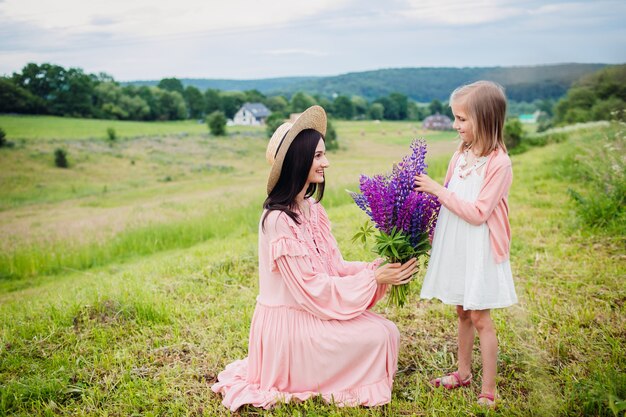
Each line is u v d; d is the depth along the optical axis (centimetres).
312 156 317
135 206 2270
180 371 369
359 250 632
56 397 343
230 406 316
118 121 8056
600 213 674
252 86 16125
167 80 10806
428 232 319
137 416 318
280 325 322
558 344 347
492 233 288
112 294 516
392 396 321
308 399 314
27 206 2741
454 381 327
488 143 286
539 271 521
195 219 1385
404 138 6756
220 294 532
